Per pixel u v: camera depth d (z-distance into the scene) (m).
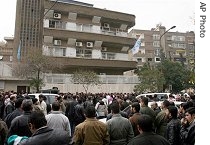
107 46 42.88
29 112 5.41
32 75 30.03
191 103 6.72
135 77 38.72
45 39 37.50
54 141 3.47
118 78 37.94
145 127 3.82
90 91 35.41
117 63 41.19
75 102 11.88
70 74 34.75
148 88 30.92
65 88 34.12
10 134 5.14
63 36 38.25
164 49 70.88
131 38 43.38
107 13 42.59
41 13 38.72
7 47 63.12
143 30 70.06
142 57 67.94
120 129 5.39
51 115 6.27
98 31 42.16
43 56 30.34
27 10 38.06
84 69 39.19
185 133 5.25
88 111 5.33
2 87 31.34
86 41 40.53
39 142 3.41
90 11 41.12
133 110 6.51
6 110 9.66
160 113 6.91
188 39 74.75
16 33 38.34
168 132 5.69
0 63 32.44
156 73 31.62
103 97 19.22
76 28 40.59
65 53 38.78
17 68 30.27
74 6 39.88
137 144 3.70
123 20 44.00
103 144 5.30
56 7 38.50
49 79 33.72
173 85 43.47
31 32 37.75
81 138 5.24
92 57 40.53
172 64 44.22
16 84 32.03
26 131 5.20
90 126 5.23
